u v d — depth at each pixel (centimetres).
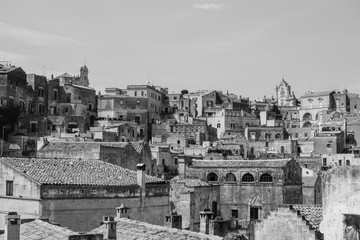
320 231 3222
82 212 5462
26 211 5269
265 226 3488
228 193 10494
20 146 14388
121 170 6556
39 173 5494
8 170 5497
